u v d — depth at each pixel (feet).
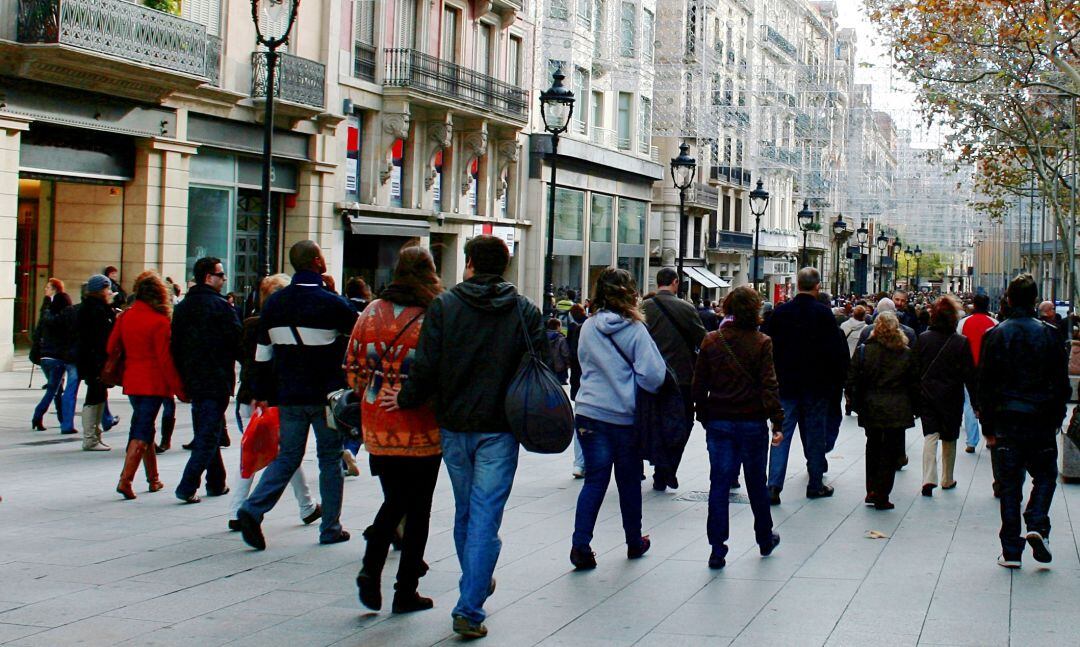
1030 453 27.09
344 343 26.78
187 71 77.71
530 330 21.02
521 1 128.77
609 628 21.22
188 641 19.79
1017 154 118.62
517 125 127.95
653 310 36.01
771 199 245.45
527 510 34.17
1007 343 26.96
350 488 36.76
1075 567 27.09
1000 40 88.89
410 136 112.47
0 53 65.87
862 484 41.09
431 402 21.54
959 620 21.98
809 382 36.81
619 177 163.12
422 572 23.98
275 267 95.86
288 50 92.84
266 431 29.09
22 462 41.27
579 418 26.76
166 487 36.17
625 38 164.04
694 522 32.94
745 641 20.39
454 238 122.01
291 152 94.22
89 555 26.30
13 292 69.77
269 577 24.59
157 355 33.45
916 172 233.14
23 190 77.87
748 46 221.25
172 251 80.89
